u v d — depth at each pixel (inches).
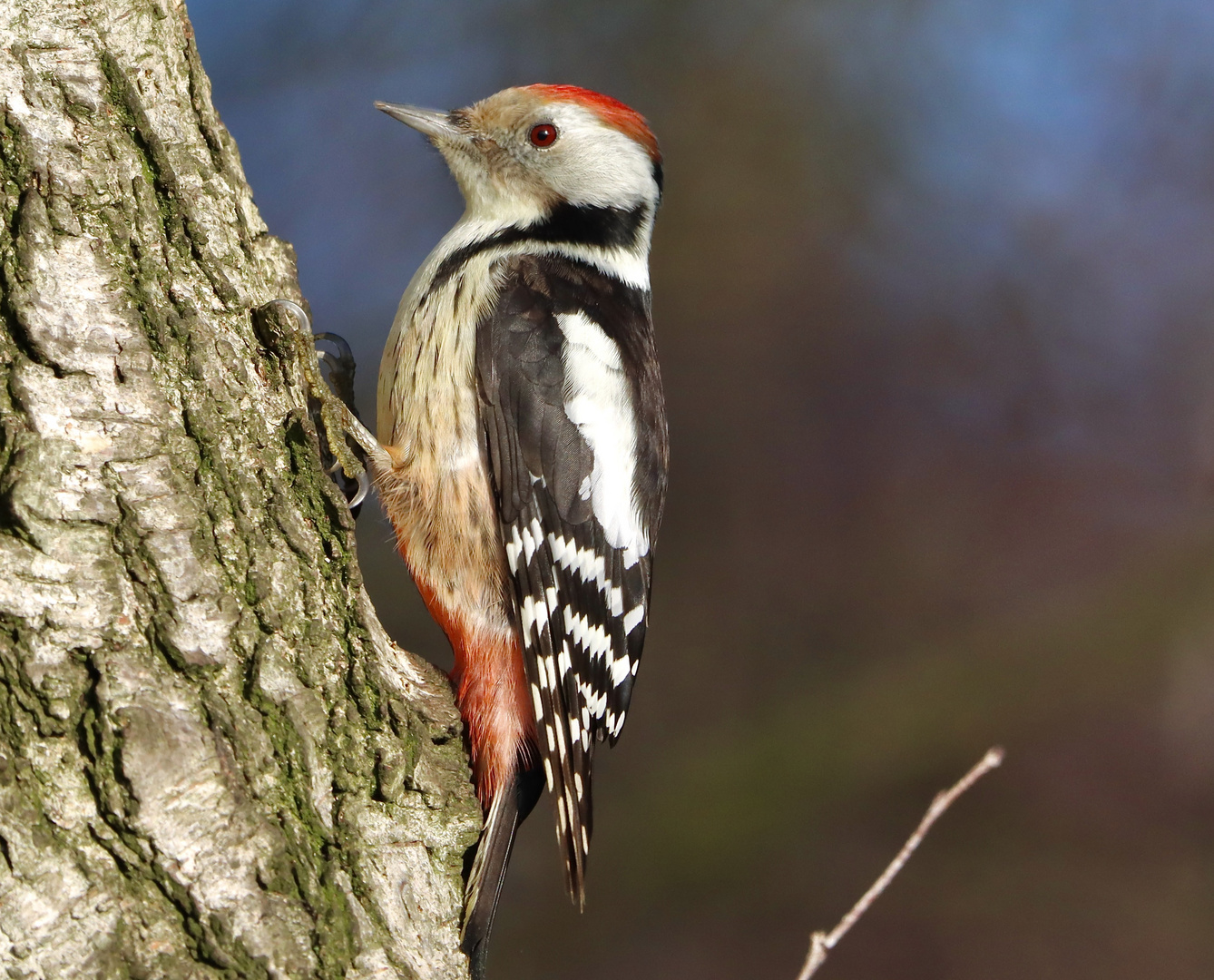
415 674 208.1
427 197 528.7
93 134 186.1
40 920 156.3
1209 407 560.1
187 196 195.8
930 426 571.2
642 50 559.5
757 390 567.5
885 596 548.7
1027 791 503.2
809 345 568.4
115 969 158.9
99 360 177.9
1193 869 484.1
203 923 165.3
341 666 194.1
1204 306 567.5
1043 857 487.2
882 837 496.4
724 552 557.6
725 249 563.2
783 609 547.2
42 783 160.7
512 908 470.9
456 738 212.2
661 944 469.1
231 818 170.4
